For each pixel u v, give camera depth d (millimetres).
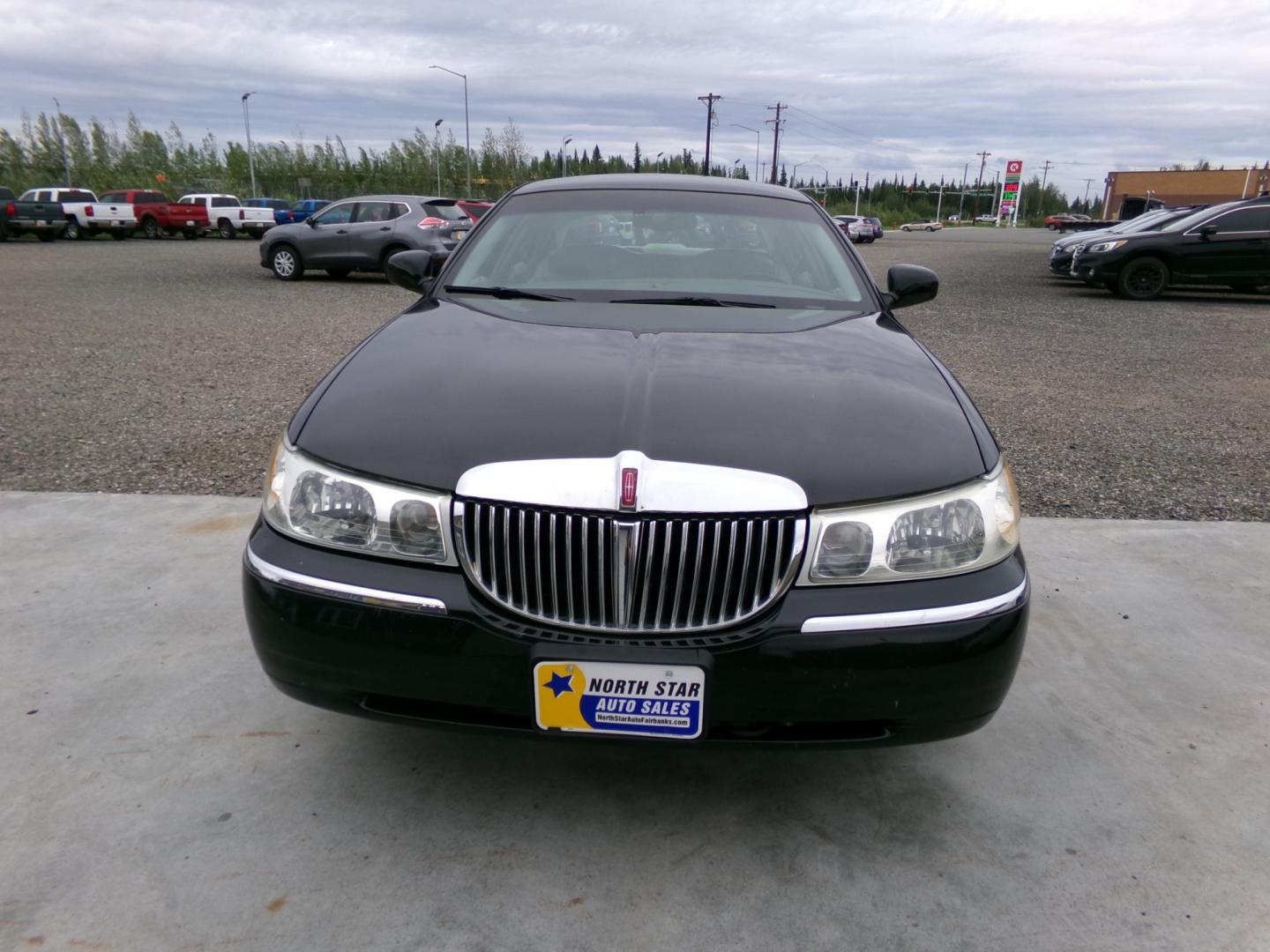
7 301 11438
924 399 2197
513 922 1818
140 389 6391
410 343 2453
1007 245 38844
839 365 2355
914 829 2125
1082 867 2010
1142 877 1983
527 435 1908
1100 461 5102
